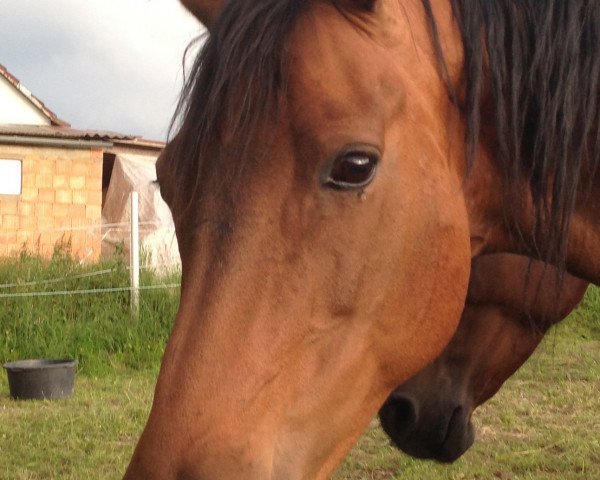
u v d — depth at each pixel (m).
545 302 2.29
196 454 1.26
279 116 1.38
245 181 1.38
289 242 1.37
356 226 1.39
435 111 1.58
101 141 12.42
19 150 11.93
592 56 1.70
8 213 11.88
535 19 1.71
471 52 1.64
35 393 5.70
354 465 4.29
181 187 1.45
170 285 7.20
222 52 1.41
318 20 1.45
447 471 4.17
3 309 6.82
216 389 1.29
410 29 1.58
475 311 2.35
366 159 1.38
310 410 1.38
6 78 16.64
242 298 1.34
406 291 1.48
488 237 1.83
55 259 7.92
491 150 1.74
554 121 1.66
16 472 4.19
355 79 1.41
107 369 6.48
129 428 4.89
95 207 12.32
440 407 2.34
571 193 1.70
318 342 1.39
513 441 4.65
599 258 1.90
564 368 6.46
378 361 1.48
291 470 1.35
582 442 4.55
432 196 1.51
